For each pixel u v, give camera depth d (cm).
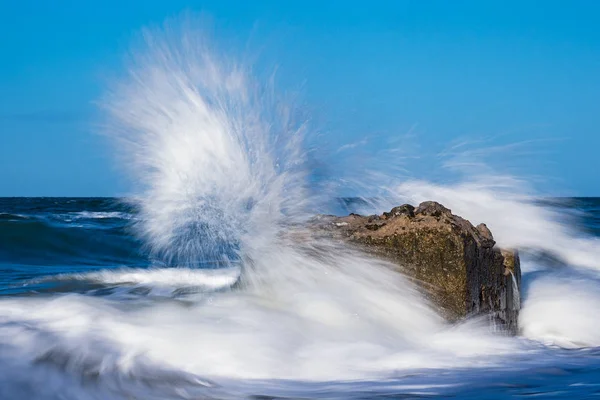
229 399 393
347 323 544
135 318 516
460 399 396
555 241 975
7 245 1301
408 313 560
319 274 595
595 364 502
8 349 435
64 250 1320
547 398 398
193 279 803
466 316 563
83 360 432
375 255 586
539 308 688
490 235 621
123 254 1316
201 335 489
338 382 436
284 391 412
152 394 394
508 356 525
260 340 490
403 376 454
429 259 569
